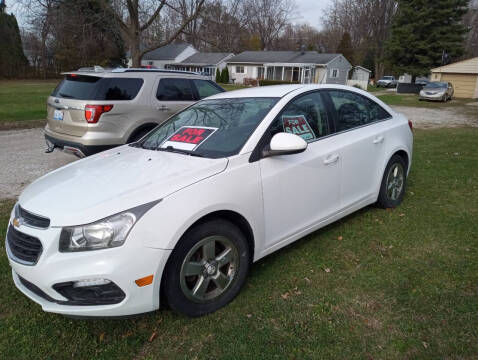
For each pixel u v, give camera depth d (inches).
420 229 153.1
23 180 233.6
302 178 123.0
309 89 138.6
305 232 129.2
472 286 113.0
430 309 103.1
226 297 107.1
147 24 714.2
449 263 126.5
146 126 244.1
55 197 98.5
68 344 95.7
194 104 155.3
